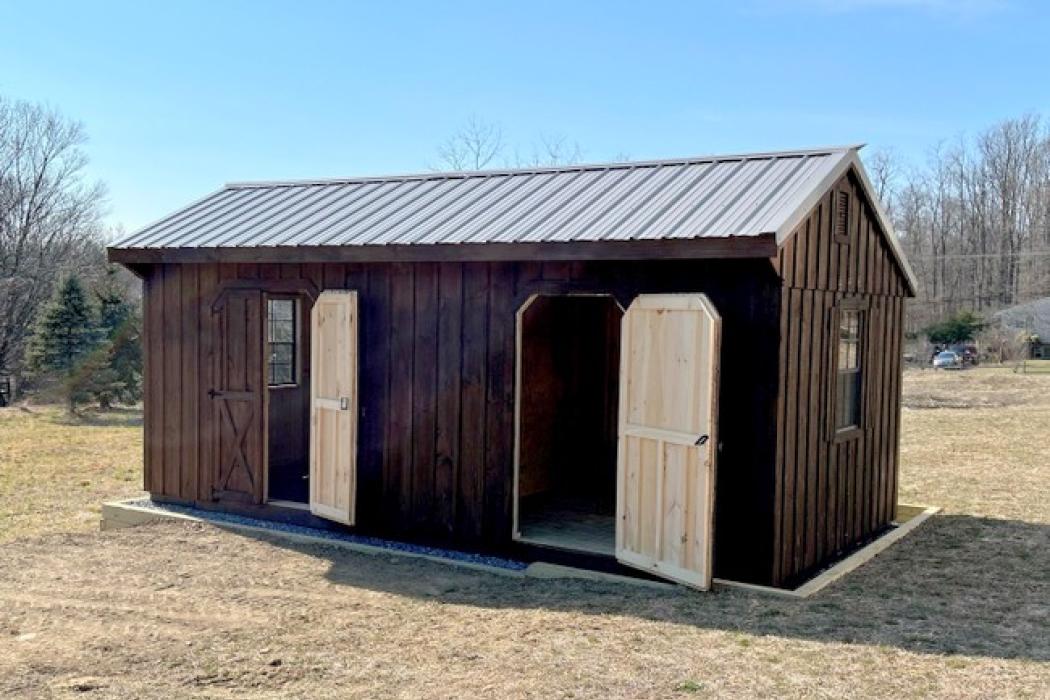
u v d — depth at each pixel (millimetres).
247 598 6098
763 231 5578
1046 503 9805
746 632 5145
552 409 9547
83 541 7859
